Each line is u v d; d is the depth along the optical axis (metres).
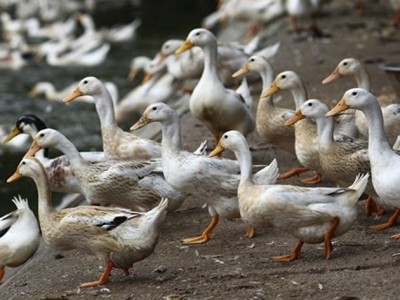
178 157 11.86
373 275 9.95
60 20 37.16
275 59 23.14
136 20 35.06
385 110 13.87
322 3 28.84
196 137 16.92
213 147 16.09
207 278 10.36
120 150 13.52
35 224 11.25
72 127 21.23
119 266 10.55
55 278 11.02
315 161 12.92
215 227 12.34
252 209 10.63
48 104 23.52
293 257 10.76
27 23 34.03
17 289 10.80
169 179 11.88
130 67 27.67
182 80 20.05
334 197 10.49
